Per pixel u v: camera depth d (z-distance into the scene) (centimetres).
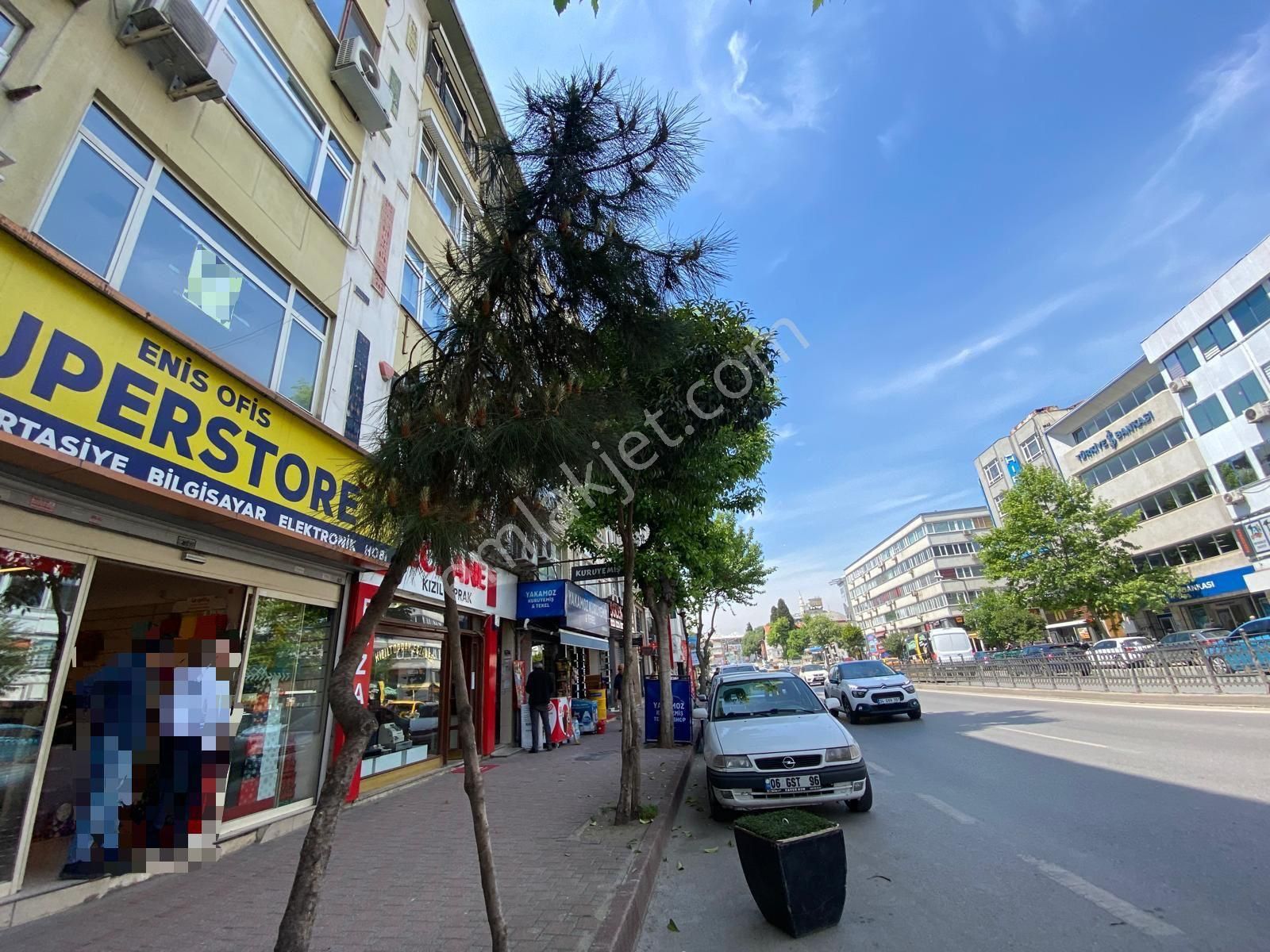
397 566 285
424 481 292
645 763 1039
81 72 498
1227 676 1363
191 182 601
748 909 439
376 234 945
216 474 550
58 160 474
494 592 1273
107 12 523
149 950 361
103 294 452
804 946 372
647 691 1351
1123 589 2956
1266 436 2827
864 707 1468
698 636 3634
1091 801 633
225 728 555
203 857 532
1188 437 3234
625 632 700
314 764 728
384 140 1002
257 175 694
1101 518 3114
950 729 1275
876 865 506
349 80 869
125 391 467
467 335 345
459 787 878
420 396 336
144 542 522
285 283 744
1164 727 1057
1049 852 499
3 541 414
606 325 399
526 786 868
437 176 1242
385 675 897
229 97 660
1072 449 4191
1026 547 3197
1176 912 375
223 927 393
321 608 758
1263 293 2792
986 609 4662
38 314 409
